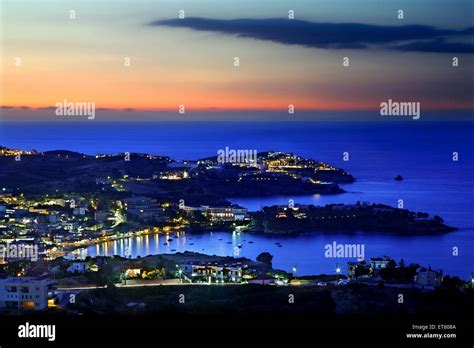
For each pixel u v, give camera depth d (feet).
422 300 548.72
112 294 586.04
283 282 642.63
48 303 559.79
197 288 606.55
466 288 592.60
